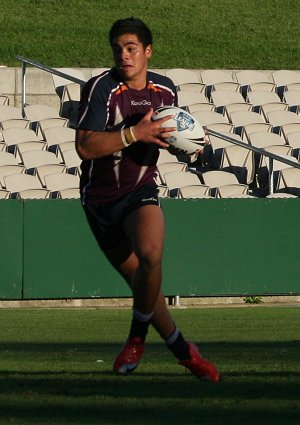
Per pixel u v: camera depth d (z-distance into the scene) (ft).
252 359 87.56
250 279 186.50
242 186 211.82
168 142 66.80
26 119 237.66
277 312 165.68
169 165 220.23
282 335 120.88
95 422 52.19
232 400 59.88
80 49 311.47
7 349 101.14
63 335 122.52
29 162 221.05
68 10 343.87
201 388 65.31
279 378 70.90
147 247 61.82
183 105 250.16
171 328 66.69
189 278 183.93
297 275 188.65
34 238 178.50
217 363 83.51
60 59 303.27
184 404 58.23
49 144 230.48
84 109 65.00
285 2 370.32
